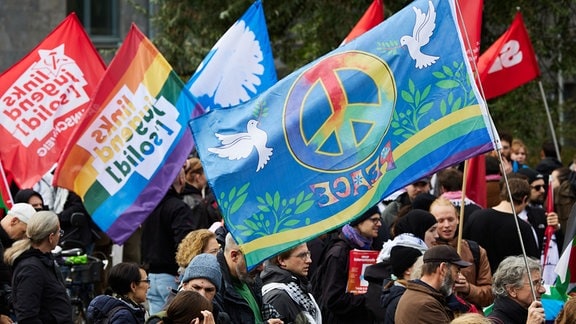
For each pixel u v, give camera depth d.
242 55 18.52
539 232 20.86
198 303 12.17
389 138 13.55
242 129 13.59
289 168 13.52
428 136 13.51
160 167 17.88
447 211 16.67
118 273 14.90
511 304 14.37
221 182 13.46
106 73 17.86
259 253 13.39
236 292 14.30
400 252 15.06
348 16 34.09
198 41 36.47
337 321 16.98
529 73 23.23
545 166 26.06
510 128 34.62
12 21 48.41
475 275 16.67
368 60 13.72
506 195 18.08
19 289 15.99
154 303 19.70
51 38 20.00
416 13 13.73
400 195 20.62
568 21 34.94
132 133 17.91
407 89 13.62
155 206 17.86
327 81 13.69
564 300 15.73
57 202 22.77
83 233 22.78
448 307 14.03
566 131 35.03
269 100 13.67
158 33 38.12
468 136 13.41
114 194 17.86
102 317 14.77
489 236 17.95
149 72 17.95
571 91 40.00
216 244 15.58
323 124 13.60
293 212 13.45
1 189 19.72
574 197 23.17
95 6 49.19
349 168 13.52
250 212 13.44
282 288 15.03
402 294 14.80
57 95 19.95
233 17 35.78
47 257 16.28
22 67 19.94
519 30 23.09
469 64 13.55
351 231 17.11
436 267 13.94
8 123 19.88
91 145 17.83
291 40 36.62
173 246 19.67
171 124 17.94
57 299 16.23
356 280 16.80
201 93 18.38
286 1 35.44
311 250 17.91
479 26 17.72
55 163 19.91
